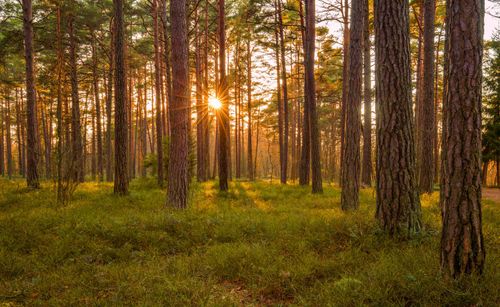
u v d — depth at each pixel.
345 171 10.22
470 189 4.22
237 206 11.85
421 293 4.01
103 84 36.03
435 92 28.88
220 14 16.73
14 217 8.69
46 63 27.70
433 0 15.20
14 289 4.88
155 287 4.81
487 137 31.88
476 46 4.14
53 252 6.41
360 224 7.18
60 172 11.41
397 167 6.65
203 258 6.09
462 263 4.23
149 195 14.27
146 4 23.66
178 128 10.86
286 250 6.45
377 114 6.99
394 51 6.70
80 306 4.32
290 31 25.66
